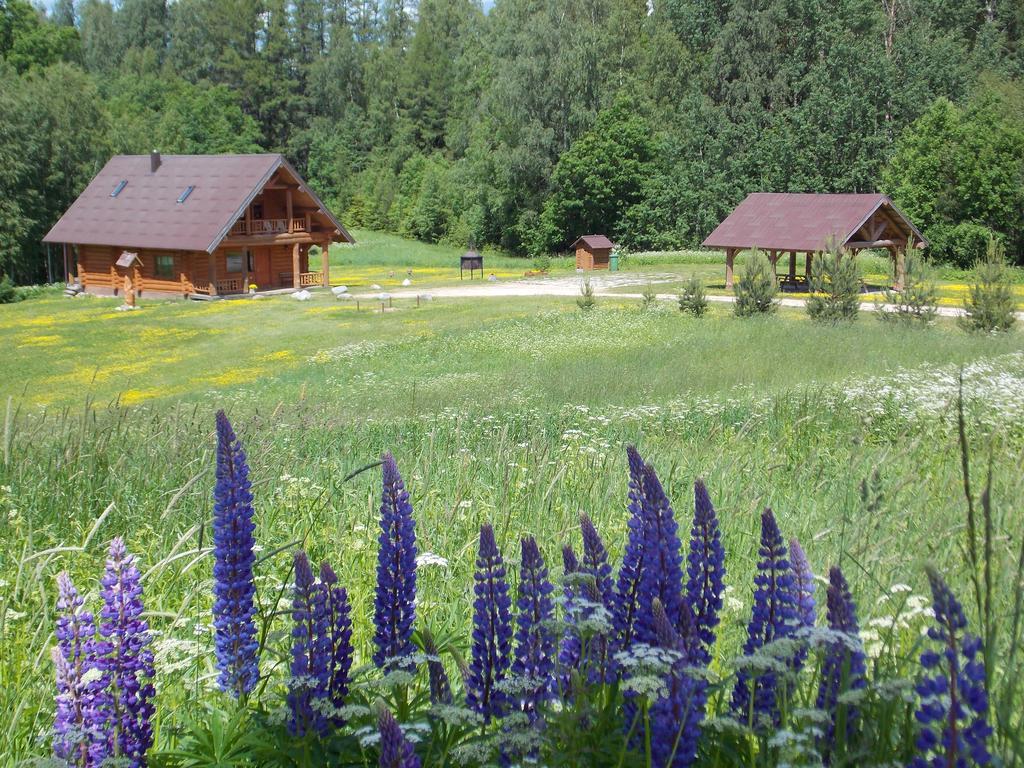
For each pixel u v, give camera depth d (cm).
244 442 836
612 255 6438
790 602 297
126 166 5772
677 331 3234
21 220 6500
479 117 9588
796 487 792
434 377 2648
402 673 279
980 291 2930
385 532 328
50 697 373
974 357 2223
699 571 305
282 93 12838
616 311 3838
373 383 2573
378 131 11894
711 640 304
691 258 6738
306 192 5359
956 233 5934
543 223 8162
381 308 4478
